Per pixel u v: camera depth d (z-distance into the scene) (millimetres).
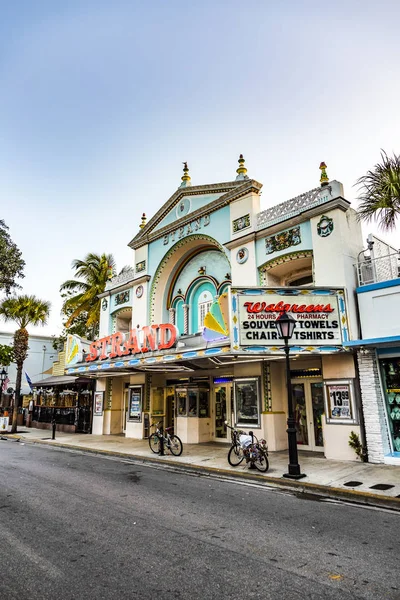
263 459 11625
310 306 12547
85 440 20062
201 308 20141
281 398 15383
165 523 6703
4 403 34688
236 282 16359
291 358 14492
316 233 13844
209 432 18641
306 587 4465
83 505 7816
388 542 5895
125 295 23562
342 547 5680
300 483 9594
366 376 12227
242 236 16266
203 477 11109
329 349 12328
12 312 26422
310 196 14344
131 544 5711
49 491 9039
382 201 11414
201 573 4793
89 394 24938
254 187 16516
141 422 20562
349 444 12289
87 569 4887
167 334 15359
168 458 13797
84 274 32812
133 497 8547
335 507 7914
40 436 22641
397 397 11984
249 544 5762
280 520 6969
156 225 22125
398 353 11922
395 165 11539
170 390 21328
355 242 13734
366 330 12391
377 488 8898
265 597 4238
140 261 22547
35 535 6078
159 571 4836
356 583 4574
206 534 6172
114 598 4188
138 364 16406
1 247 27250
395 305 11922
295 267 15367
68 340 22219
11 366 40781
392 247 14414
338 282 13008
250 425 15156
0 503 7965
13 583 4520
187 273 21141
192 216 19234
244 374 15664
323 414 13359
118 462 13844
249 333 12344
